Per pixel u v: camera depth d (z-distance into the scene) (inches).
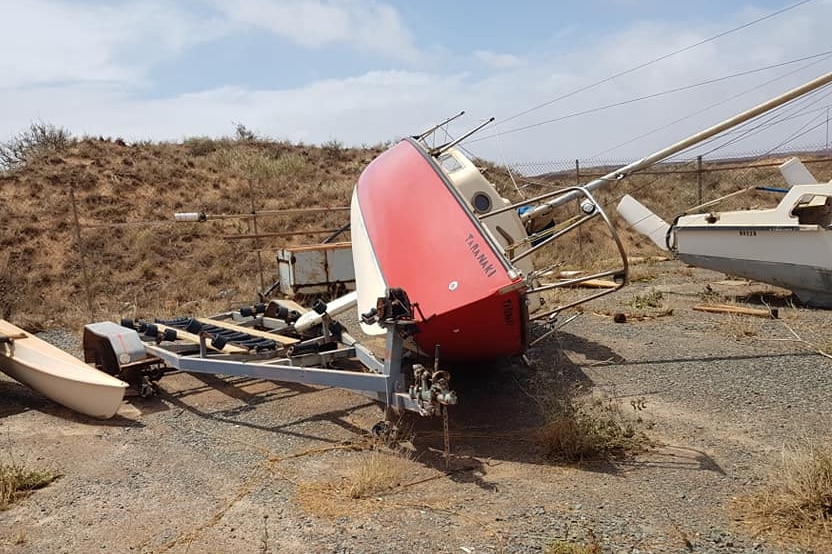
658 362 319.6
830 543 148.9
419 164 295.6
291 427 255.8
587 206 250.2
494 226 310.0
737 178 1135.6
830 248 411.8
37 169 823.1
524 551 151.6
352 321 475.8
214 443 241.3
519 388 288.4
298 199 879.1
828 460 170.1
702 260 495.2
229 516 178.5
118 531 173.2
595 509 172.7
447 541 158.2
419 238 265.3
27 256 633.6
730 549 148.0
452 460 213.6
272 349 311.7
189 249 714.2
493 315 233.9
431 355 260.2
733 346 342.6
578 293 525.7
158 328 342.0
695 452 209.8
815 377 282.0
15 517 184.5
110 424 267.9
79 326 487.2
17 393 315.6
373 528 167.0
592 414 241.0
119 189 800.9
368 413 268.2
